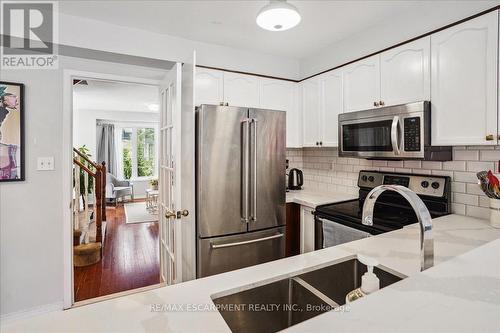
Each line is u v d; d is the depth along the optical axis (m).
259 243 2.33
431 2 1.88
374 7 2.00
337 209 2.32
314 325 0.55
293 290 1.05
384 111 2.03
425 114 1.79
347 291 1.18
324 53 2.81
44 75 2.23
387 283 1.07
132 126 7.73
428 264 0.87
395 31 2.13
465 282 0.71
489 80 1.52
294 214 2.70
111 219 5.40
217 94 2.63
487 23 1.52
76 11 2.06
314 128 2.85
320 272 1.12
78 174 3.50
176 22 2.24
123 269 3.13
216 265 2.16
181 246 2.10
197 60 2.60
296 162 3.42
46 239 2.25
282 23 1.78
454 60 1.68
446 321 0.55
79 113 6.88
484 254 0.89
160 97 2.68
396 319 0.56
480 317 0.56
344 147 2.40
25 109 2.16
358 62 2.35
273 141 2.39
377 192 0.99
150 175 8.16
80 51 2.24
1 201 2.10
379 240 1.42
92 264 3.26
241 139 2.23
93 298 2.49
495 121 1.49
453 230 1.55
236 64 2.79
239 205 2.24
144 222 5.20
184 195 2.13
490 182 1.61
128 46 2.32
